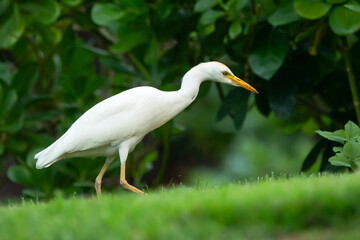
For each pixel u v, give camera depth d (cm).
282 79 1153
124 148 902
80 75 1308
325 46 1193
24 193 1195
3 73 1308
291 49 1177
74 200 764
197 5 1097
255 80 1203
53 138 1364
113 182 1402
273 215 610
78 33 2200
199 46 1298
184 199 677
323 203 614
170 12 1202
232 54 1230
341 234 584
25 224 642
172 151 2436
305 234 595
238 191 708
